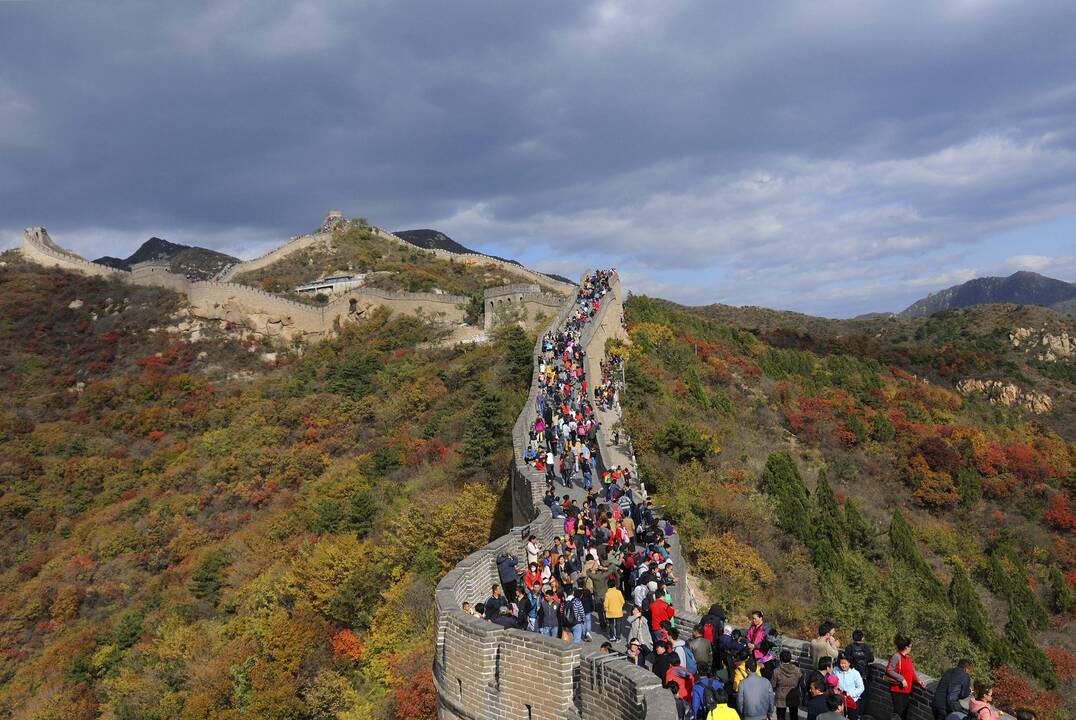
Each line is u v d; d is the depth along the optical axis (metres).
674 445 45.06
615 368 56.78
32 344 110.69
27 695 49.44
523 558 19.88
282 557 52.84
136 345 111.75
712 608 13.88
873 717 12.32
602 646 13.51
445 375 80.19
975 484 63.31
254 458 74.00
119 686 45.53
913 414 79.38
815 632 31.14
